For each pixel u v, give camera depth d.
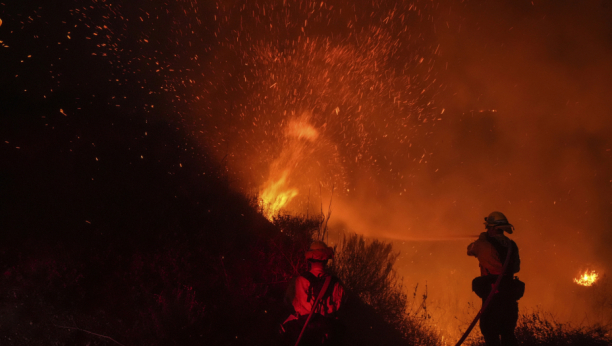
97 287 4.03
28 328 3.53
